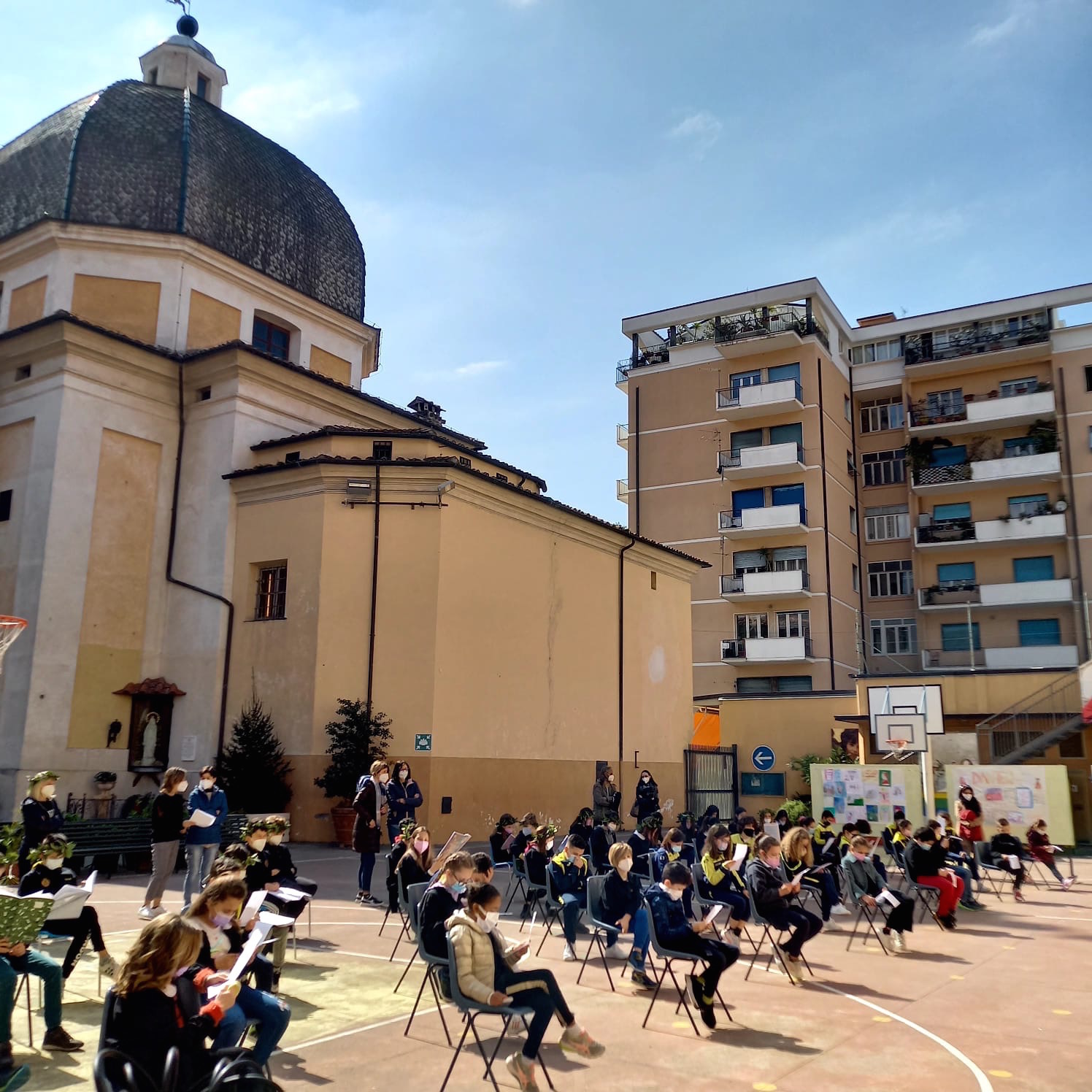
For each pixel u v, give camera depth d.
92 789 21.33
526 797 22.78
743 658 40.47
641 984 9.02
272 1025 5.91
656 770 28.70
